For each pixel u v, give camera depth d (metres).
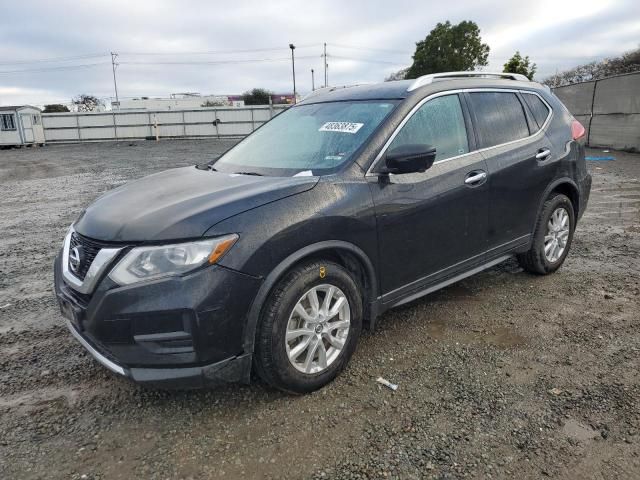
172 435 2.70
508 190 4.08
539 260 4.67
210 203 2.78
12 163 22.11
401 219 3.30
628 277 4.82
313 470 2.41
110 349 2.63
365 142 3.31
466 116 3.92
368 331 3.82
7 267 5.81
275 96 72.56
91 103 79.94
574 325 3.83
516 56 32.97
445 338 3.68
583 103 19.66
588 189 5.08
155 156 23.19
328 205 2.95
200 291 2.53
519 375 3.16
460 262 3.84
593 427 2.65
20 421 2.86
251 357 2.74
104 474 2.43
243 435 2.68
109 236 2.68
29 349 3.74
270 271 2.71
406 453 2.50
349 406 2.90
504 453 2.48
